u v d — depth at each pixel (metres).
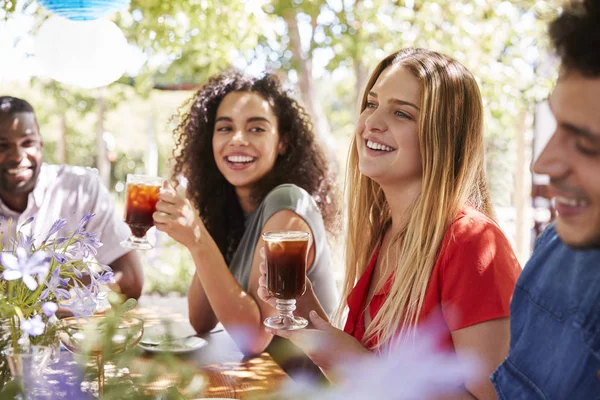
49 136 12.70
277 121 2.69
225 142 2.64
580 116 0.86
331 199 2.88
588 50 0.85
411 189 1.81
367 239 2.06
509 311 1.43
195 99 2.80
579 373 1.15
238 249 2.65
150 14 4.62
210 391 1.79
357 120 1.93
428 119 1.69
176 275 6.45
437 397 1.54
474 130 1.72
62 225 1.55
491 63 5.33
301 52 6.14
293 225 2.42
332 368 1.66
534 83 5.44
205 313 2.54
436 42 5.27
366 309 1.90
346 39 5.73
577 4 0.87
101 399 1.04
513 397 1.27
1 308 1.34
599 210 0.88
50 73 3.14
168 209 2.22
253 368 2.01
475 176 1.77
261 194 2.69
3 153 2.70
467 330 1.50
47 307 1.35
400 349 1.66
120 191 12.46
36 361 1.28
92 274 1.56
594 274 1.15
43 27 3.05
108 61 3.07
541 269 1.29
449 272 1.56
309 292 2.29
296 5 5.58
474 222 1.60
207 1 4.50
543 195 5.90
